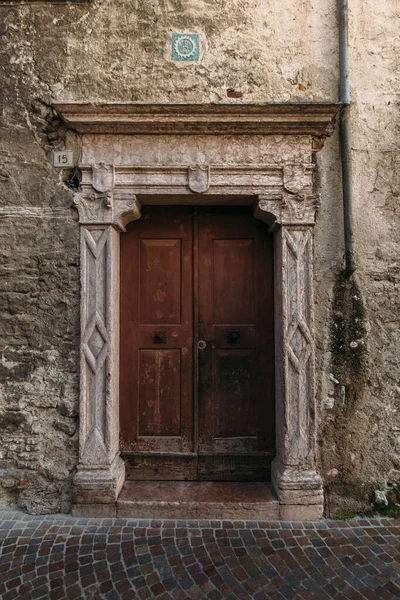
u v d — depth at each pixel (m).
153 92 3.03
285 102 2.81
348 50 3.06
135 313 3.28
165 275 3.30
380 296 3.00
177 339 3.28
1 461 2.94
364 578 2.26
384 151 3.04
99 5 3.06
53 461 2.94
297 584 2.21
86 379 2.93
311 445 2.90
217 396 3.28
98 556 2.42
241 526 2.75
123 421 3.25
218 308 3.29
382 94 3.06
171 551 2.47
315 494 2.84
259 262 3.29
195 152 2.99
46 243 3.00
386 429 2.97
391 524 2.79
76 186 3.04
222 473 3.24
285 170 2.95
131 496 2.94
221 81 3.04
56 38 3.05
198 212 3.31
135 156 2.98
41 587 2.18
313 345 2.93
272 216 2.99
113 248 3.01
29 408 2.96
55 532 2.66
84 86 3.03
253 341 3.28
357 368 2.98
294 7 3.08
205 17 3.07
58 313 2.99
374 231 3.02
